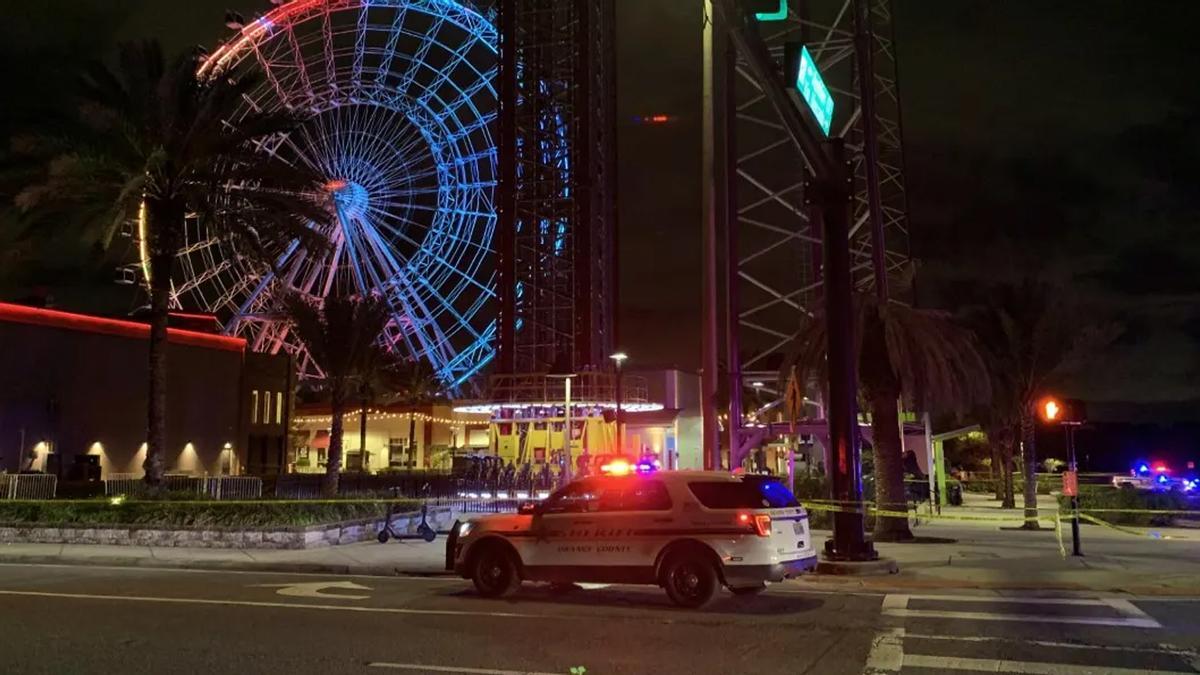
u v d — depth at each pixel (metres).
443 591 13.72
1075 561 16.19
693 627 10.45
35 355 42.69
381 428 79.44
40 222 24.33
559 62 59.41
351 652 9.06
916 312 21.25
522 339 57.19
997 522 27.77
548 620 10.99
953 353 21.14
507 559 12.92
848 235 15.48
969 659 8.68
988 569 15.09
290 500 22.50
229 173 24.47
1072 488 17.45
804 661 8.62
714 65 27.47
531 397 52.03
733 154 27.66
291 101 54.97
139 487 23.61
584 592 13.49
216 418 51.81
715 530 11.86
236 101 24.98
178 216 24.16
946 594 13.05
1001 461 43.25
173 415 49.03
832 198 15.28
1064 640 9.57
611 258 61.53
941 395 21.19
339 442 35.06
